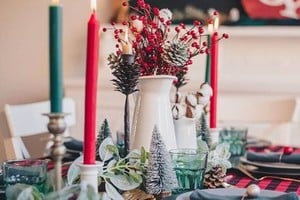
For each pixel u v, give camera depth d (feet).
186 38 4.52
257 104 9.11
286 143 8.95
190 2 11.14
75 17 11.07
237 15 11.05
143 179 3.98
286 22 10.90
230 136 6.42
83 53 11.03
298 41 11.00
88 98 3.40
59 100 3.07
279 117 9.00
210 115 5.36
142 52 4.42
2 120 6.14
